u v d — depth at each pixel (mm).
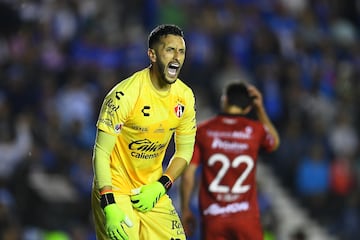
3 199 49938
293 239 46312
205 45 66375
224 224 30297
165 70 24172
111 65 64750
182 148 25875
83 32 66625
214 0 71500
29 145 54812
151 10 70688
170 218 25844
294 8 75312
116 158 25062
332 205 60719
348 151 64500
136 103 24375
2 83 59781
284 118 63875
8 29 63812
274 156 61688
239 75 65688
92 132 59000
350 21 78625
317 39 73625
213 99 64750
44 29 65000
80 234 51906
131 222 24141
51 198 52875
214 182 30438
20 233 48500
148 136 24812
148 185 25062
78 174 55188
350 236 59719
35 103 59656
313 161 60969
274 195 60500
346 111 67125
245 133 30594
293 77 66875
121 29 69000
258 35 69438
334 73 71000
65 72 63125
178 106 24969
